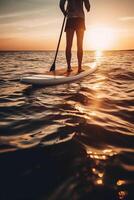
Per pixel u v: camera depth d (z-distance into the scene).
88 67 7.16
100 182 1.62
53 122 2.80
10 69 9.94
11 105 3.65
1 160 1.92
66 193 1.51
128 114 3.25
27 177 1.69
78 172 1.73
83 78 6.01
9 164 1.86
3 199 1.48
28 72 8.56
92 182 1.62
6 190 1.56
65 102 3.76
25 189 1.56
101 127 2.65
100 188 1.56
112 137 2.39
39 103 3.72
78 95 4.25
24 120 2.91
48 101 3.83
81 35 5.76
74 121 2.83
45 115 3.09
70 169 1.77
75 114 3.12
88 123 2.76
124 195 1.50
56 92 4.47
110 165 1.83
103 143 2.23
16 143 2.23
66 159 1.91
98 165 1.82
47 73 5.52
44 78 4.88
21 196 1.50
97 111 3.32
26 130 2.57
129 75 7.17
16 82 6.03
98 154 2.00
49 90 4.64
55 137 2.34
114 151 2.07
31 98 4.07
